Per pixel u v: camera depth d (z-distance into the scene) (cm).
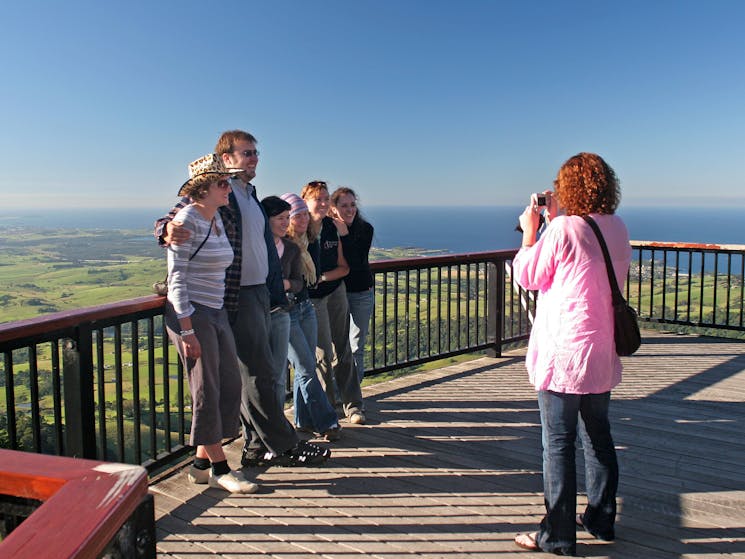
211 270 266
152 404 288
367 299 386
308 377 344
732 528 251
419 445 343
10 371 214
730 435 361
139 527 91
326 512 264
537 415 396
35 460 96
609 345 217
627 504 272
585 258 213
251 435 315
